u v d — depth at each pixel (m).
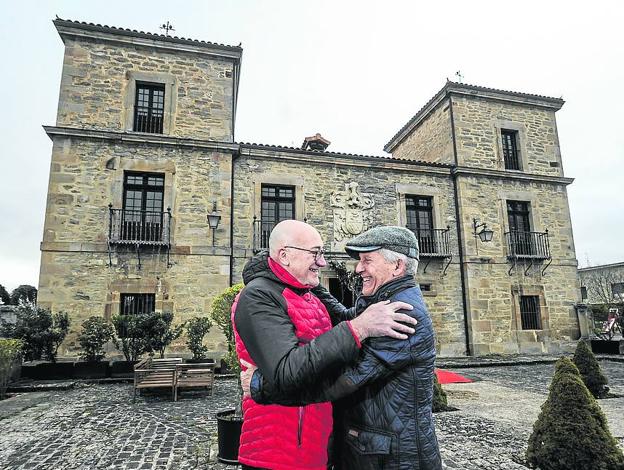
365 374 1.25
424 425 1.39
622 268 24.05
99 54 10.62
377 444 1.37
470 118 13.46
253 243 10.81
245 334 1.36
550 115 14.47
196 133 10.91
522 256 12.69
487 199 13.00
